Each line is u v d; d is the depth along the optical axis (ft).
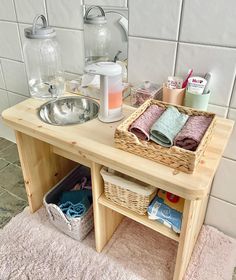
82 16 4.07
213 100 3.59
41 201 4.91
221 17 3.09
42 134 3.32
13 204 5.07
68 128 3.34
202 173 2.64
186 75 3.63
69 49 4.49
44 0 4.25
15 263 4.09
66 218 4.11
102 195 3.74
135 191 3.30
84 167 5.23
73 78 4.75
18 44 4.99
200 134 2.83
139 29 3.67
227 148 3.79
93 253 4.21
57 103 4.01
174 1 3.26
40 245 4.32
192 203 2.80
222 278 3.90
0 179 5.63
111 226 4.36
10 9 4.67
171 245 4.33
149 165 2.76
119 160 2.83
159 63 3.75
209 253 4.21
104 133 3.25
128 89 4.07
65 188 4.92
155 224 3.39
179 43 3.47
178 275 3.51
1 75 5.69
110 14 3.83
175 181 2.56
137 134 3.00
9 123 3.62
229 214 4.32
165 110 3.26
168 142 2.86
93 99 4.02
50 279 3.90
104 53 4.18
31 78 4.58
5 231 4.54
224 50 3.23
